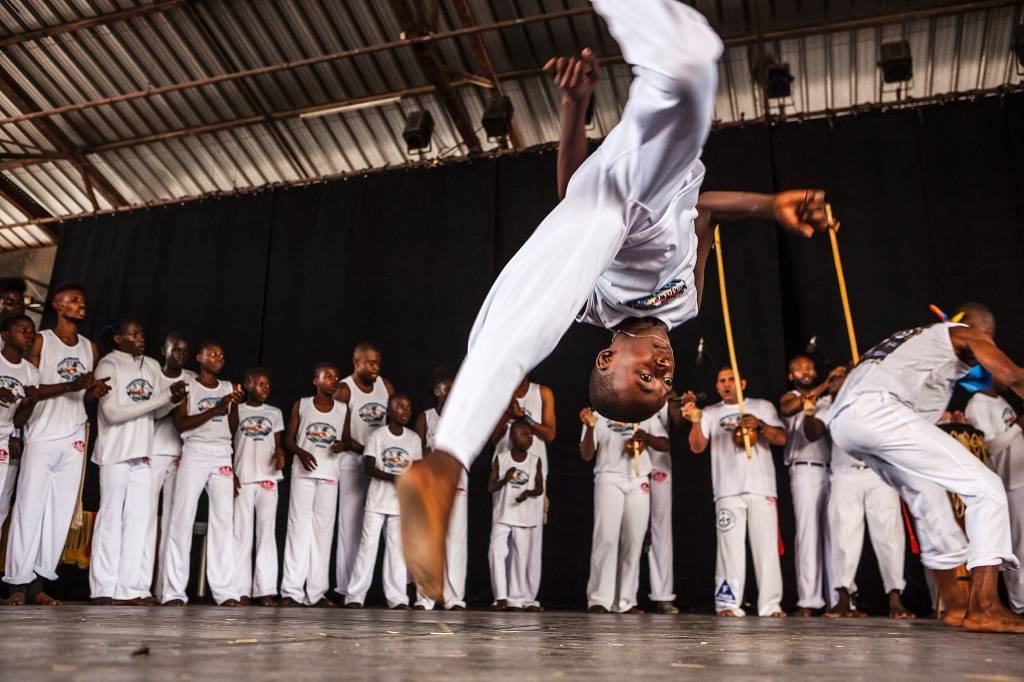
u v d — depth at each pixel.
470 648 1.40
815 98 7.81
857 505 5.15
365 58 7.86
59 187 9.62
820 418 5.36
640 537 5.56
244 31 7.61
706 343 6.63
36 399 4.41
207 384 5.57
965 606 3.20
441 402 6.14
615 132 1.55
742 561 5.35
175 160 9.05
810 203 1.90
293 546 5.72
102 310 8.61
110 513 4.79
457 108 7.78
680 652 1.45
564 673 0.99
